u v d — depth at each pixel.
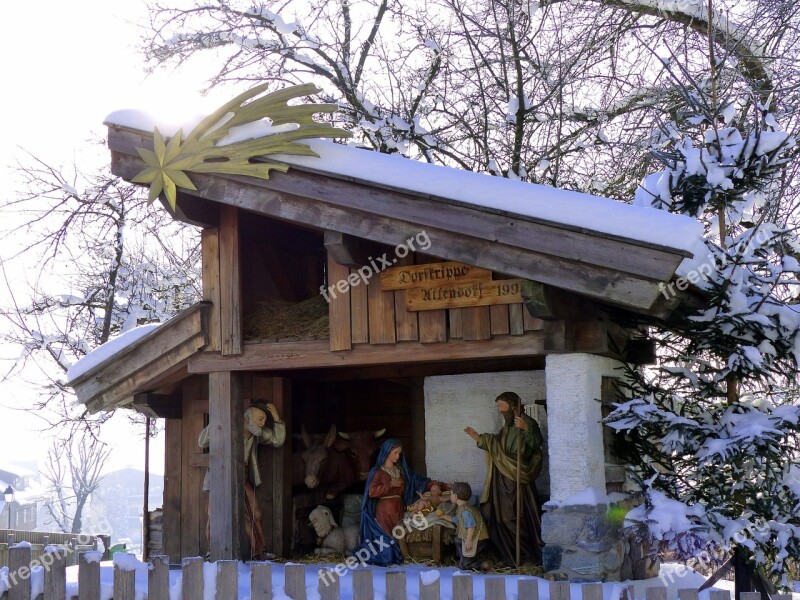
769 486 7.49
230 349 8.63
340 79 15.09
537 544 8.29
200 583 6.42
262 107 7.98
